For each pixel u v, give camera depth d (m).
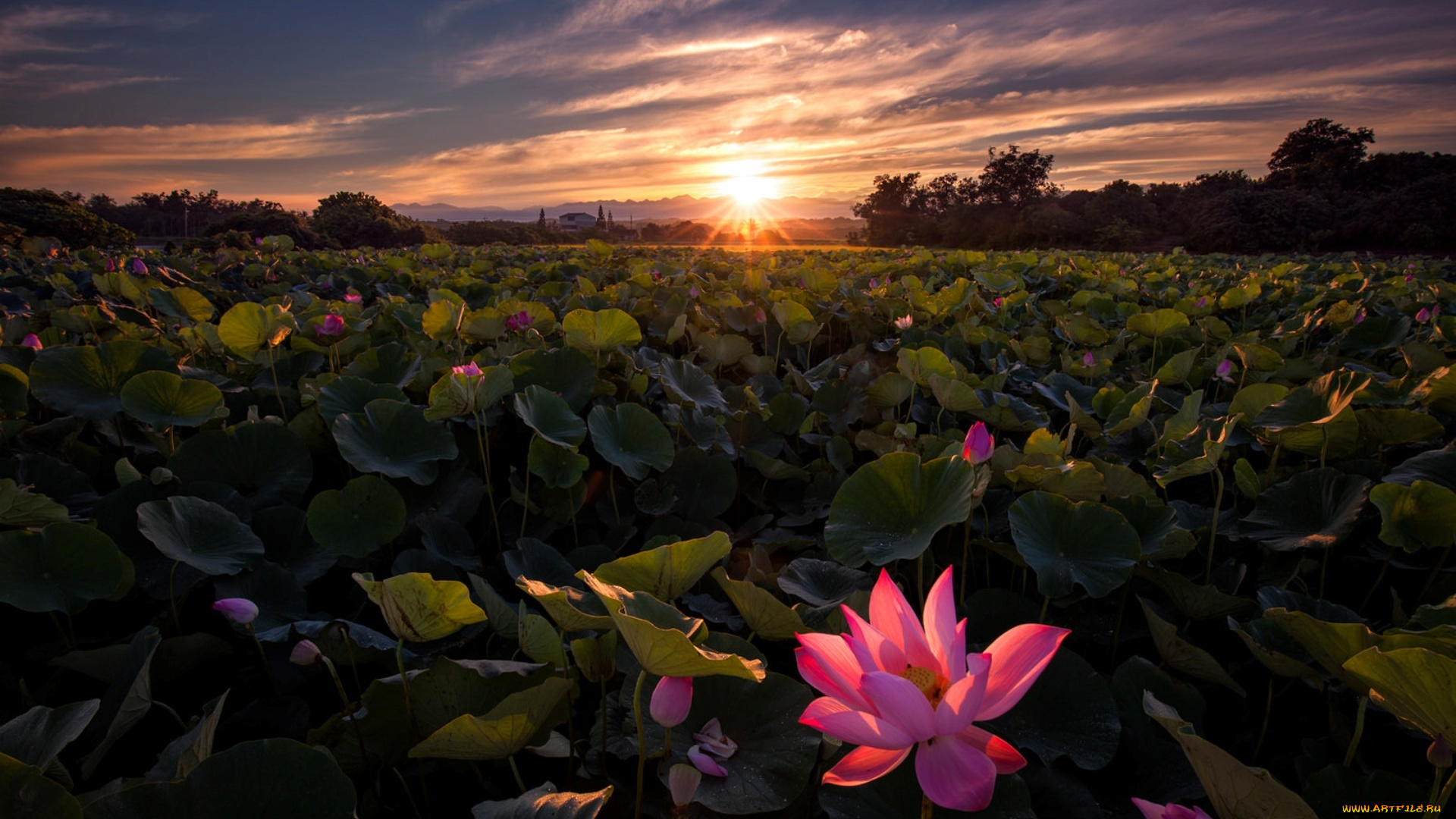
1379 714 1.80
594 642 1.54
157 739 1.88
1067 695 1.86
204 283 7.20
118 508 2.29
